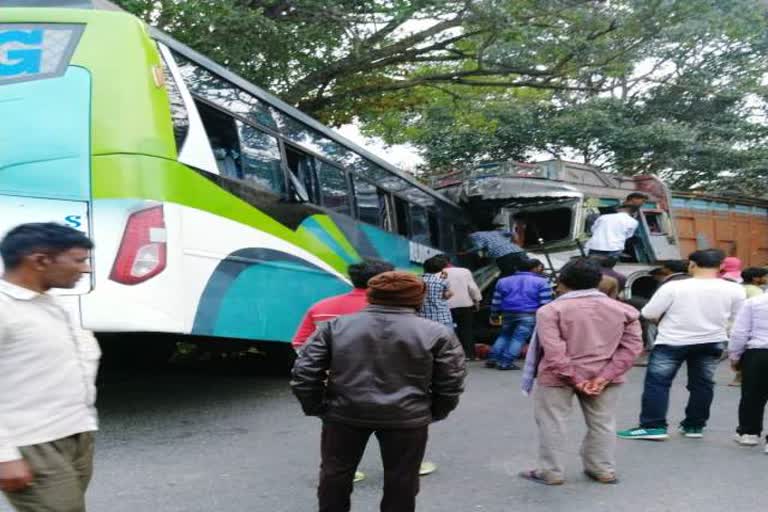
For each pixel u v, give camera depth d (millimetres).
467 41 14336
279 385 8156
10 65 5176
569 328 4770
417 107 17250
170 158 5422
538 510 4281
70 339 2729
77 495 2660
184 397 7375
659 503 4426
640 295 11906
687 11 13891
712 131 22797
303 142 7668
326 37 11750
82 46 5258
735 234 16016
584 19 13391
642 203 11492
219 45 10258
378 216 9320
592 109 22078
